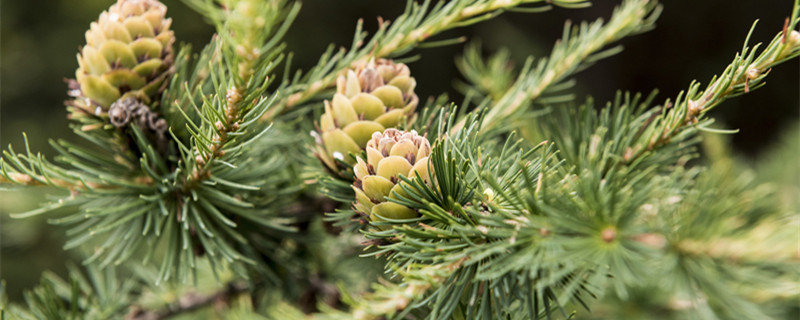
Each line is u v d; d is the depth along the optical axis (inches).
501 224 13.2
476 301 14.0
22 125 54.9
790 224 13.1
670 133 14.4
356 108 14.4
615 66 65.7
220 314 17.8
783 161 23.1
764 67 13.4
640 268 12.7
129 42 14.9
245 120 14.3
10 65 56.3
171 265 15.2
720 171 16.7
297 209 16.3
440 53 58.2
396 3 58.8
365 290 17.6
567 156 15.4
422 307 14.9
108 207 15.2
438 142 13.5
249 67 13.2
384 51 15.8
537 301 13.7
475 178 13.8
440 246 13.3
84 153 15.2
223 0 12.8
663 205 13.4
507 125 16.5
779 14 63.9
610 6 60.9
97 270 17.3
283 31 14.1
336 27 58.5
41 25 57.2
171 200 15.2
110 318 16.8
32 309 16.1
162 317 17.2
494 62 19.4
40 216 27.4
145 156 14.8
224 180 15.0
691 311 16.2
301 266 16.7
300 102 16.2
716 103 13.9
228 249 15.2
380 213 13.7
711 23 65.2
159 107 15.2
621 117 15.3
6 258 34.9
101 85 14.9
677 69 66.0
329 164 14.7
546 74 16.7
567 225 12.9
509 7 15.4
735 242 13.0
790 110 60.7
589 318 18.6
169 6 55.4
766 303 16.4
